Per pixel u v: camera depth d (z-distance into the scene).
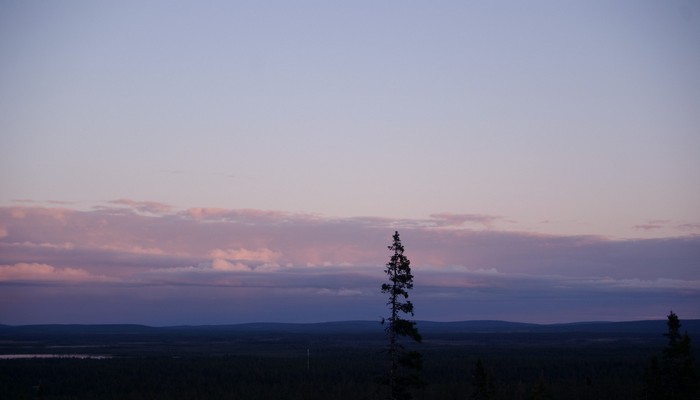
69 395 130.88
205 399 124.50
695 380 54.00
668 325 55.16
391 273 35.47
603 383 115.06
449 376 141.50
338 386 128.12
